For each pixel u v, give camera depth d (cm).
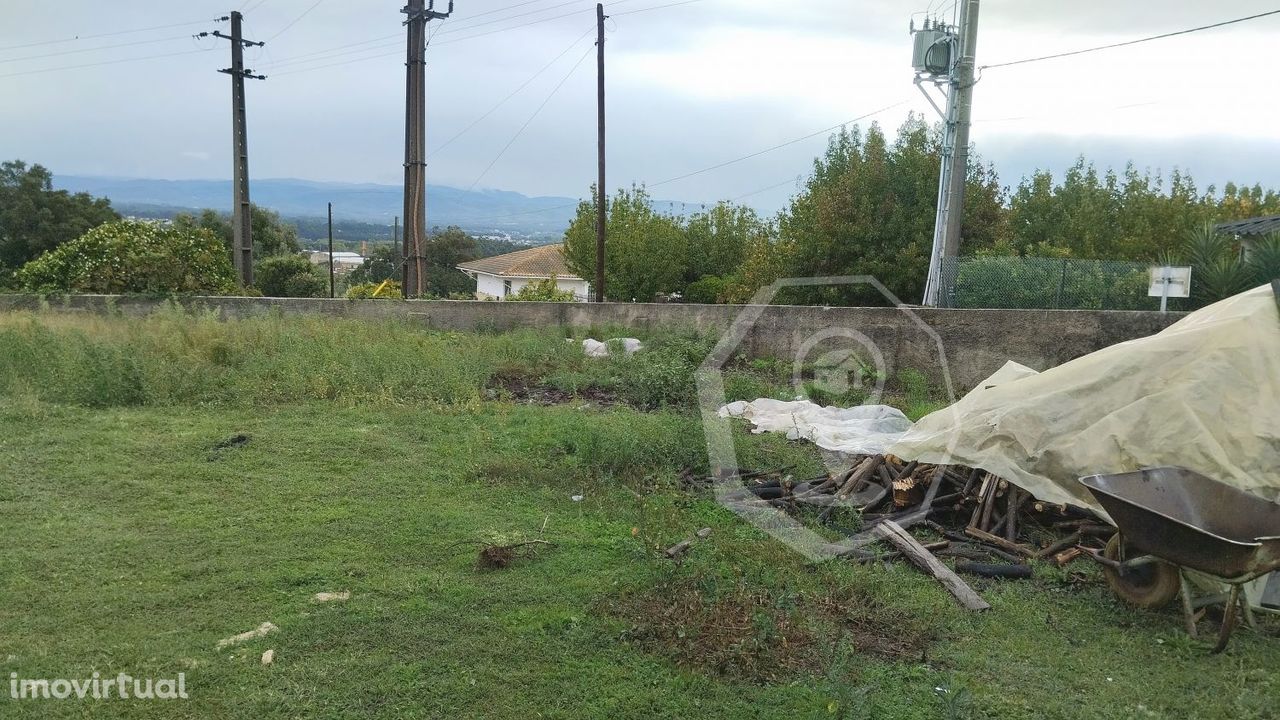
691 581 478
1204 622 468
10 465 649
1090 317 1064
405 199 2308
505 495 638
